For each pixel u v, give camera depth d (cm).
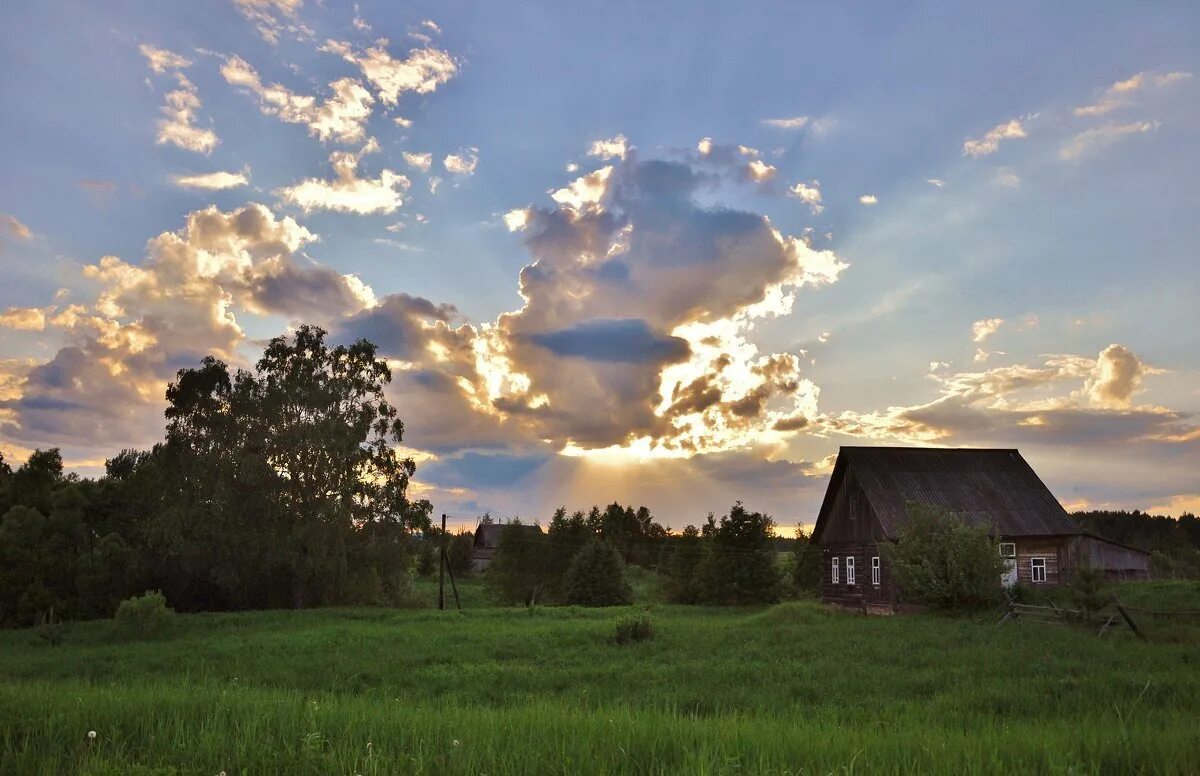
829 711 1292
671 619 4072
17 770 709
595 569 6288
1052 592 4091
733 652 2411
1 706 1000
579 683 1839
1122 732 820
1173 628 2591
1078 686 1464
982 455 5003
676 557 6069
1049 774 689
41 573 5144
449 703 1436
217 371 5525
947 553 3644
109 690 1252
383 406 5897
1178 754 734
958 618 3503
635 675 1920
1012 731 972
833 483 5103
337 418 5600
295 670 2172
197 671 2244
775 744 825
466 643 2877
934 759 732
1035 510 4647
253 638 3219
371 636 3197
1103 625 2623
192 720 945
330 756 752
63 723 918
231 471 5362
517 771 726
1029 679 1608
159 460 5519
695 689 1667
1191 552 8006
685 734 880
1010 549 4503
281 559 5178
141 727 905
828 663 2016
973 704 1330
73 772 715
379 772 709
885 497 4581
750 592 5497
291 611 4466
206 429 5481
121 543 5384
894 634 2805
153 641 3459
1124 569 4616
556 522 7375
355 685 1870
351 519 5522
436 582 10494
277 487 5416
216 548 5219
